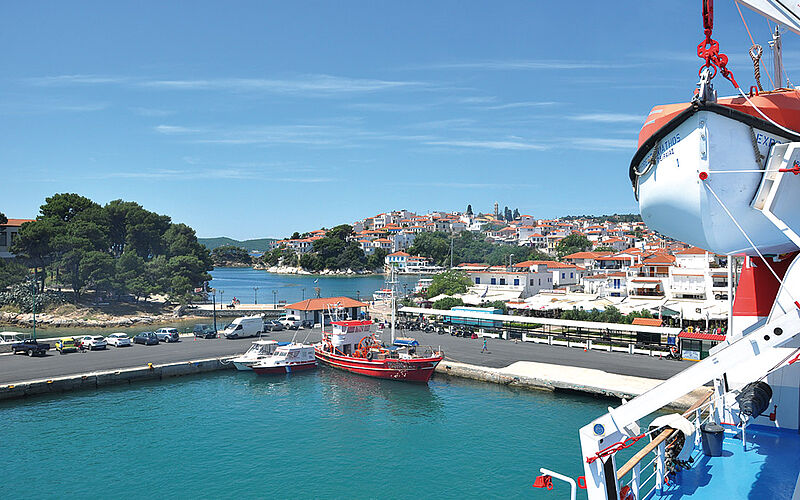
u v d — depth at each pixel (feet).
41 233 369.50
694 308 216.54
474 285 364.79
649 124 45.29
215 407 149.48
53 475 102.53
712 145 40.19
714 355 32.09
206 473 103.45
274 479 100.48
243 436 124.77
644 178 46.01
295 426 132.26
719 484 41.65
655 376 158.71
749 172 39.63
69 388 164.55
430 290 368.27
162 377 183.32
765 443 49.03
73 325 328.49
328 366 203.92
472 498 91.66
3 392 151.74
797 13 36.91
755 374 31.19
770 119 40.01
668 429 44.88
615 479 32.32
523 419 133.80
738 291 53.62
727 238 44.16
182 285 393.70
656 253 371.35
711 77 39.75
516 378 165.89
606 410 139.74
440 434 124.36
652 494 40.75
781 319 30.60
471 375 176.96
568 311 249.75
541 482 36.73
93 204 473.26
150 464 107.86
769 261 51.16
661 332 189.78
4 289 364.79
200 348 221.46
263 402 154.71
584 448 32.35
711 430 46.60
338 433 126.52
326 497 92.84
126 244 471.21
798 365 50.90
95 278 368.89
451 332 244.83
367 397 159.43
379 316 312.29
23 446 117.60
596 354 194.49
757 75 53.57
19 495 94.27
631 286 299.38
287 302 457.27
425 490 94.94
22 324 329.52
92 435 124.98
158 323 347.15
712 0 38.65
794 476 42.39
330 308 268.62
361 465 106.63
